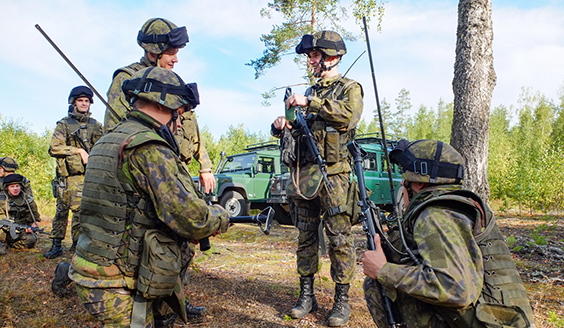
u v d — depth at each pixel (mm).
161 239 1798
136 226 1768
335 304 3068
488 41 6176
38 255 5160
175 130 1969
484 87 6125
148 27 2943
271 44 14430
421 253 1588
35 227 5586
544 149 12758
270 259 5391
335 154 3041
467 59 6172
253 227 8656
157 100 1830
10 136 18094
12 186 5594
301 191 3090
